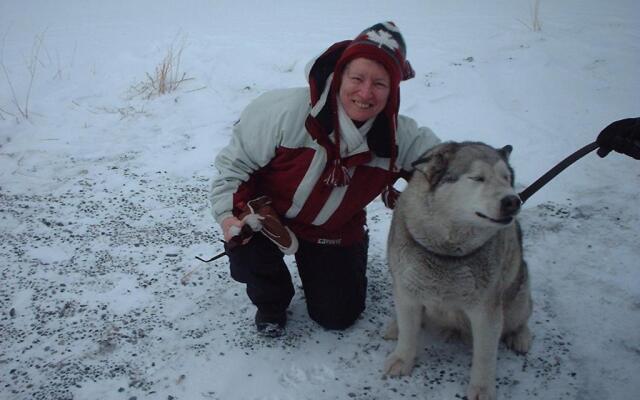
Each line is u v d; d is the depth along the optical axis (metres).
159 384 2.60
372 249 3.70
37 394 2.52
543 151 4.66
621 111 5.14
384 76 2.38
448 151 2.38
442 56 6.76
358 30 8.38
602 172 4.39
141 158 4.81
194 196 4.26
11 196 4.20
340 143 2.51
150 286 3.29
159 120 5.49
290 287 3.00
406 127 2.76
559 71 6.02
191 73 6.56
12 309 3.06
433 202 2.32
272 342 2.88
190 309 3.12
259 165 2.72
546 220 3.89
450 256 2.37
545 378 2.66
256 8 10.97
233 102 5.85
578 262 3.48
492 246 2.37
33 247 3.61
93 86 6.29
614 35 7.00
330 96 2.48
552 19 8.17
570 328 2.99
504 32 7.58
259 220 2.58
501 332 2.61
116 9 11.04
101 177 4.49
